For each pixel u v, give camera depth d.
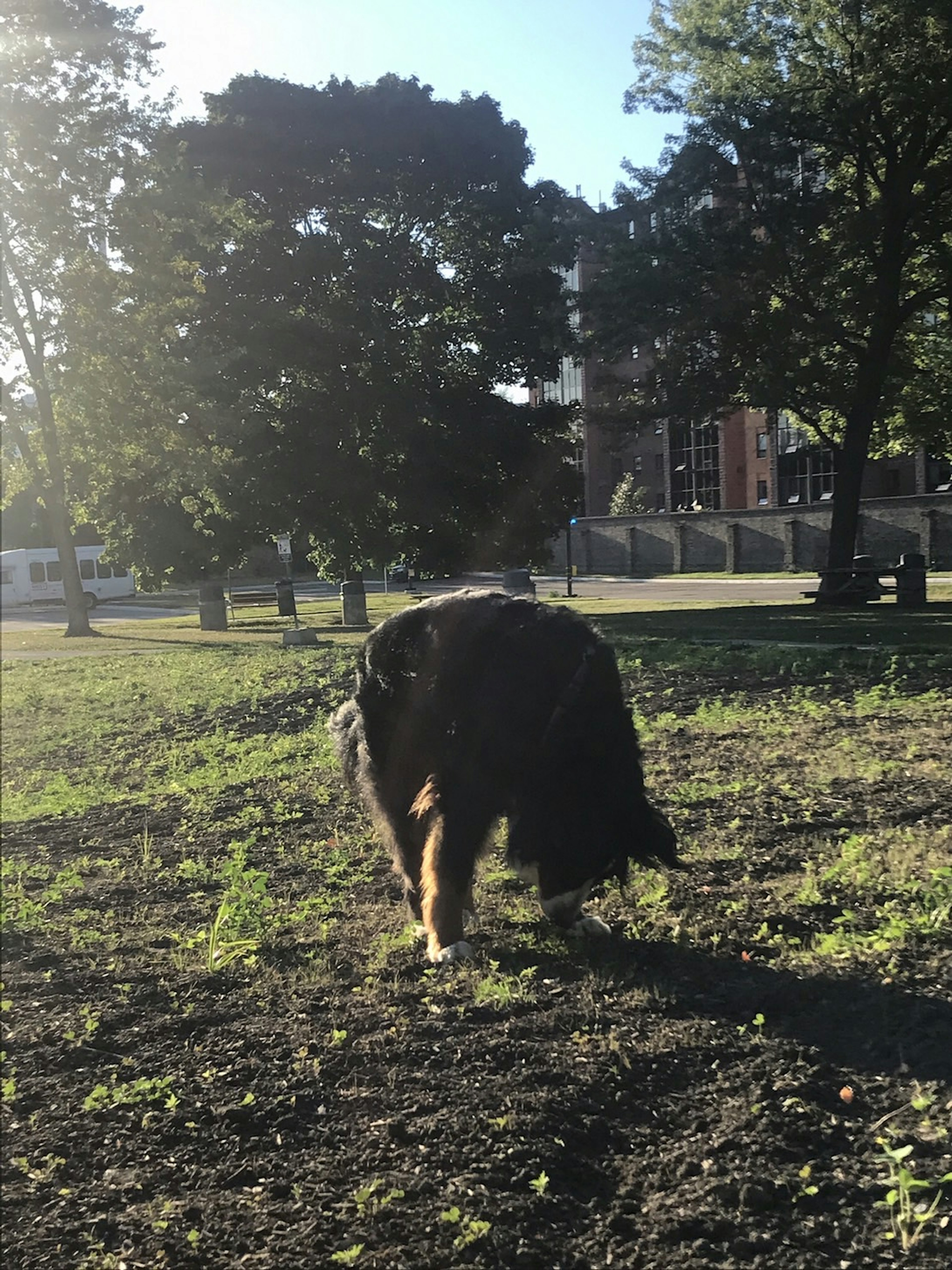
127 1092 3.61
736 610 23.78
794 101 22.48
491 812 4.44
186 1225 2.92
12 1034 4.12
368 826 7.07
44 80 26.42
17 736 12.19
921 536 42.16
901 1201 2.77
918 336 27.14
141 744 11.16
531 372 29.30
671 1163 3.10
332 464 26.73
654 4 24.23
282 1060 3.81
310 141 26.77
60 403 27.88
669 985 4.26
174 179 24.88
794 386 23.16
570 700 4.23
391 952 4.76
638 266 23.83
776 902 5.13
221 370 26.03
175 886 6.09
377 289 27.59
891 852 5.60
